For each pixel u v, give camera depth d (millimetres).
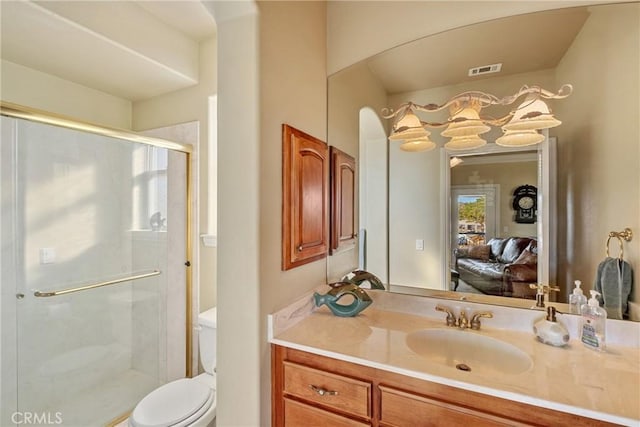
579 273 1255
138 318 2352
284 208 1308
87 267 2146
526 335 1245
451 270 1505
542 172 1329
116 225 2287
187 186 2256
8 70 1929
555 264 1301
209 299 2209
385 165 1630
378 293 1588
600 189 1225
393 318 1442
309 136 1495
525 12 1312
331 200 1723
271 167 1229
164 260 2307
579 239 1261
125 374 2311
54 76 2119
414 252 1581
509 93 1385
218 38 1228
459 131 1482
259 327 1158
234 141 1192
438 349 1289
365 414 1037
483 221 1447
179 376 2270
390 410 1000
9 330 1802
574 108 1271
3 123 1770
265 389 1187
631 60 1183
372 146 1648
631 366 983
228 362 1212
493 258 1416
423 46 1506
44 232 1951
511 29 1357
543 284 1316
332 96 1698
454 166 1499
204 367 1907
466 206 1479
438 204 1532
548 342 1146
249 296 1166
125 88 2309
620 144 1196
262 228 1173
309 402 1138
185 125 2303
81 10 1586
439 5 1459
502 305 1366
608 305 1190
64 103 2172
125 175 2266
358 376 1055
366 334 1250
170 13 1927
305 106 1481
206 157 2230
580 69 1260
